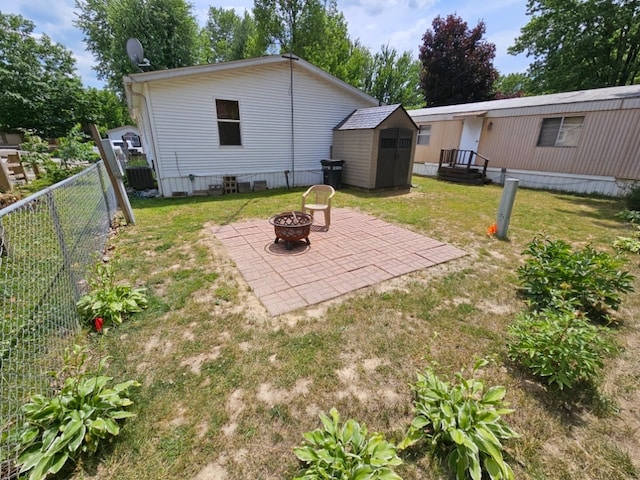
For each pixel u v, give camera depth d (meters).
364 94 9.61
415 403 1.58
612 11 11.36
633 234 4.78
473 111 10.79
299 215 4.18
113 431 1.35
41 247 2.18
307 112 8.89
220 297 2.77
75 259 2.81
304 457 1.26
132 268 3.33
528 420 1.58
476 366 1.64
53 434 1.31
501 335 2.28
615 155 7.92
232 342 2.16
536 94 17.61
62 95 20.31
